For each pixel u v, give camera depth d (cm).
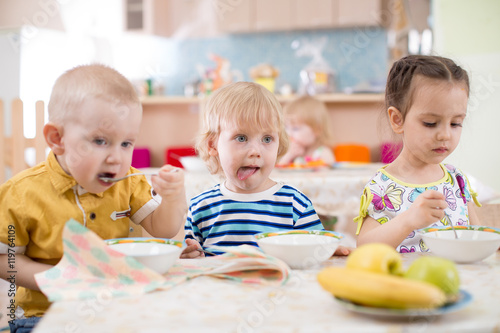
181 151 412
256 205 116
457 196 119
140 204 106
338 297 55
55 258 95
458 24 299
